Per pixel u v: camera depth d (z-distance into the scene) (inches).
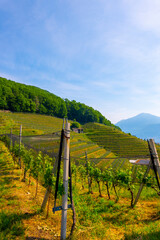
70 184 248.1
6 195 355.6
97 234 249.9
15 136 1268.5
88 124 6756.9
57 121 5246.1
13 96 5024.6
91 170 537.0
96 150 3019.2
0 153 921.5
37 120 4490.7
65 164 239.6
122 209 367.2
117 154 3240.7
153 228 260.1
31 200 345.4
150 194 498.0
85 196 480.4
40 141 1854.1
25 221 255.6
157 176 317.1
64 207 231.9
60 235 235.0
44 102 6451.8
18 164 686.5
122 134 4763.8
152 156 323.6
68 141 244.5
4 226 233.1
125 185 414.6
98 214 337.4
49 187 293.6
